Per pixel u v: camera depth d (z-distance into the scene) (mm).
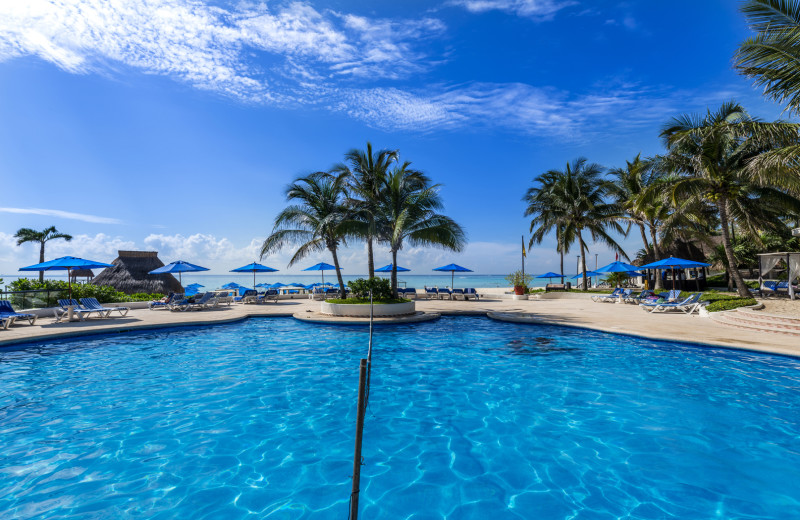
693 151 19844
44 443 4891
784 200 19594
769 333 10789
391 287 17422
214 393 6789
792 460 4414
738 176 18500
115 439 5008
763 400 6234
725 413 5754
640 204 22359
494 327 13719
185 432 5234
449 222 17438
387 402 6367
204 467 4348
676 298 17781
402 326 14039
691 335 10594
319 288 28656
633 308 18844
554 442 4930
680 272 29438
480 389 6984
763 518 3439
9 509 3564
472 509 3600
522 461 4473
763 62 11602
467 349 10164
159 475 4176
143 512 3541
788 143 13453
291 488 3955
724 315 13695
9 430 5262
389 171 18688
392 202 17719
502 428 5359
